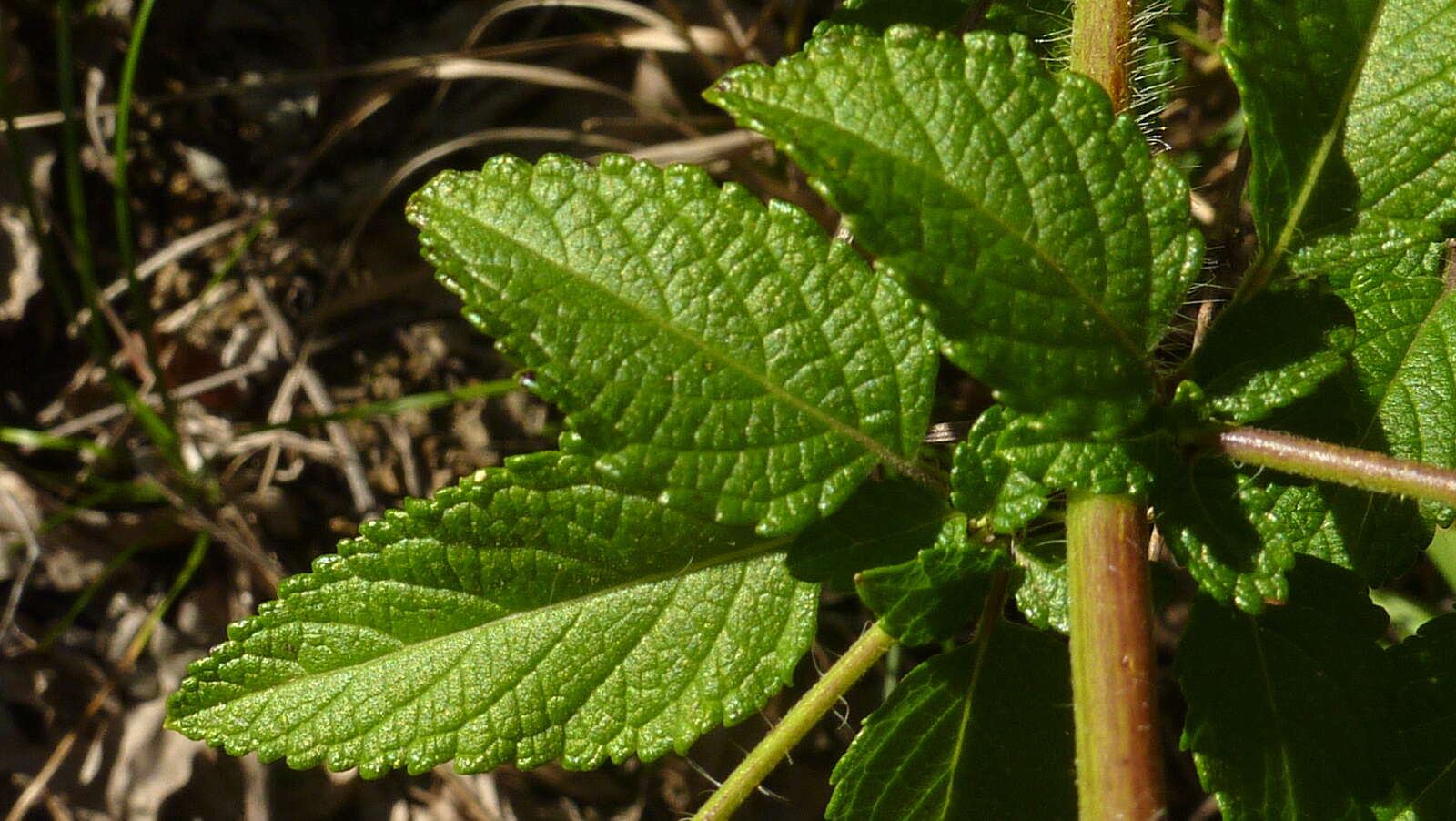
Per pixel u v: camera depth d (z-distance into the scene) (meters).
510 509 0.31
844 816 0.31
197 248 0.53
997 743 0.31
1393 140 0.30
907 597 0.30
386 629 0.31
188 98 0.53
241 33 0.54
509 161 0.30
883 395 0.30
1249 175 0.32
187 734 0.31
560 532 0.31
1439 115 0.30
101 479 0.50
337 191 0.53
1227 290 0.32
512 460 0.31
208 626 0.50
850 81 0.29
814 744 0.48
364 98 0.54
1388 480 0.29
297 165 0.53
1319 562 0.31
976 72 0.29
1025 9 0.34
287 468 0.51
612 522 0.31
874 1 0.34
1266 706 0.30
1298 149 0.30
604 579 0.31
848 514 0.30
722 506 0.30
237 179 0.53
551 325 0.30
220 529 0.50
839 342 0.30
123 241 0.47
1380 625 0.31
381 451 0.51
